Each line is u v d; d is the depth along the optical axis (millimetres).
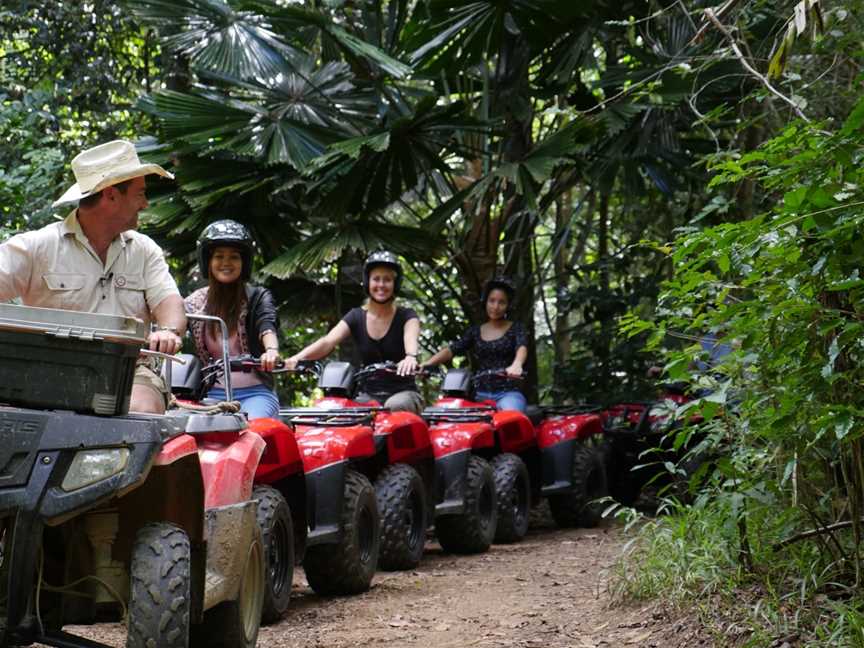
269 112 9828
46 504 2971
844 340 3666
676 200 11445
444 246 10391
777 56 4590
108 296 4039
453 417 8047
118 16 10805
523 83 11000
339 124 10242
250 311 5762
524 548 8289
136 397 4016
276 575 5242
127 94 11539
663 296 4559
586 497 9484
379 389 7559
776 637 4102
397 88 10883
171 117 9359
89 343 3066
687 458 5137
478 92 11328
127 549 3520
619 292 12344
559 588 6086
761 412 4559
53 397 3061
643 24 9891
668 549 5254
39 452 2990
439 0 9008
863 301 3756
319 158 8945
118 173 3883
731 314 4145
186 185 9273
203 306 5805
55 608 3521
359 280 11195
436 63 9633
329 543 5883
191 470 3402
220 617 3896
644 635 4586
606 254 14250
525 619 5191
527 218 12234
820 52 5211
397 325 7555
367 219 9703
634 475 10305
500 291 9258
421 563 7445
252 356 5688
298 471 5500
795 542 4816
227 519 3836
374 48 9453
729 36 5070
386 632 5031
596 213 16625
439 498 7750
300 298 10336
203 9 9633
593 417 9641
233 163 9547
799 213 3607
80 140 11086
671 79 9375
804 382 3963
